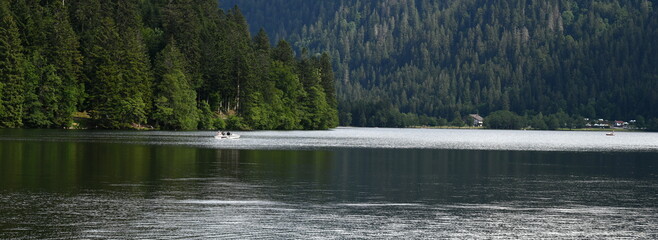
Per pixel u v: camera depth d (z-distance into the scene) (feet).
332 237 103.14
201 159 235.81
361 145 390.83
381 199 141.08
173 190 148.36
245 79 618.85
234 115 625.00
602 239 104.12
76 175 172.96
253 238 101.60
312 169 206.08
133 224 109.60
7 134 379.76
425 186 165.37
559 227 112.57
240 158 245.45
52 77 475.31
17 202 128.16
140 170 189.98
